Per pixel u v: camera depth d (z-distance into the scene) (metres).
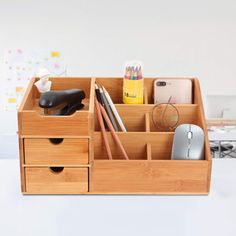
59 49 3.96
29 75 4.01
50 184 1.09
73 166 1.08
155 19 3.89
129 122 1.26
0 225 0.96
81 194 1.09
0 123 4.05
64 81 1.29
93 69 4.00
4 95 4.05
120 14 3.87
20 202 1.05
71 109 1.17
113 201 1.07
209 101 3.84
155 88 1.31
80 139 1.06
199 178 1.08
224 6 3.86
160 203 1.06
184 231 0.95
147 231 0.95
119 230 0.95
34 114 1.04
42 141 1.06
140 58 3.98
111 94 1.33
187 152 1.10
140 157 1.18
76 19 3.88
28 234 0.93
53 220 0.98
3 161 1.25
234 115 3.79
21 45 3.94
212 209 1.03
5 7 3.84
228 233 0.94
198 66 4.00
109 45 3.95
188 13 3.88
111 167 1.08
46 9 3.86
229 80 4.03
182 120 1.26
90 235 0.93
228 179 1.16
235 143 3.47
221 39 3.94
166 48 3.96
